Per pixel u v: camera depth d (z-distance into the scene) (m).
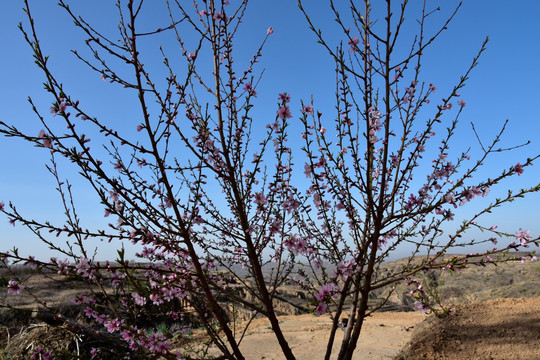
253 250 3.12
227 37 3.28
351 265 2.97
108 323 2.73
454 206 2.92
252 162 3.38
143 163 3.00
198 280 3.06
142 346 2.76
